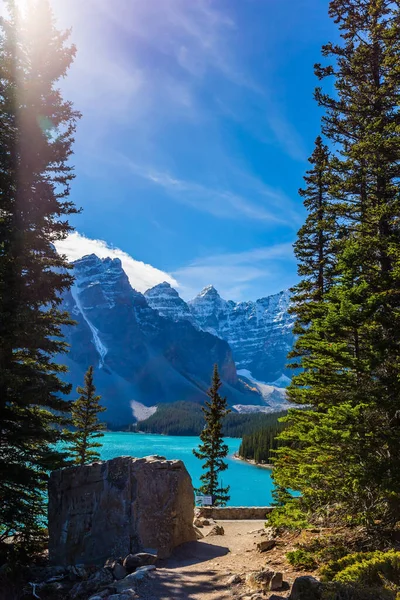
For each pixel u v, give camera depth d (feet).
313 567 30.60
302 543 36.76
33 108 49.78
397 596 19.47
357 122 55.26
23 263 46.32
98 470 43.21
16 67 51.29
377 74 55.26
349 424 33.60
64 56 52.60
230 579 29.09
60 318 53.01
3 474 44.83
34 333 43.86
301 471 36.76
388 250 40.63
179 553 39.52
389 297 37.76
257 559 36.40
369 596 20.33
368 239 43.19
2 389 45.42
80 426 111.04
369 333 36.81
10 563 39.32
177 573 32.30
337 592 20.75
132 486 40.86
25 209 49.93
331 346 36.81
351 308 35.29
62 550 41.81
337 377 36.91
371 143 46.26
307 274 71.77
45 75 52.49
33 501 47.50
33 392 43.73
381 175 47.52
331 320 36.68
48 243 51.24
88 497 42.50
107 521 40.37
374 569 22.94
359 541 32.53
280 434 48.19
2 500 45.34
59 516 43.50
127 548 38.14
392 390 33.68
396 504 31.42
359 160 52.01
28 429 46.96
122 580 30.32
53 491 44.96
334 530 36.40
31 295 46.44
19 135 49.16
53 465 49.42
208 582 29.48
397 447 31.99
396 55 50.47
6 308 43.47
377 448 33.47
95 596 27.94
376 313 37.17
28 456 47.80
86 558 39.81
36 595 31.89
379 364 34.96
